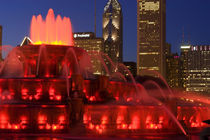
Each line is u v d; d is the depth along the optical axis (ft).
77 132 151.74
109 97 172.04
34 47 190.08
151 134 159.74
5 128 151.64
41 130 152.05
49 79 169.07
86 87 175.52
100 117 159.33
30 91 169.07
